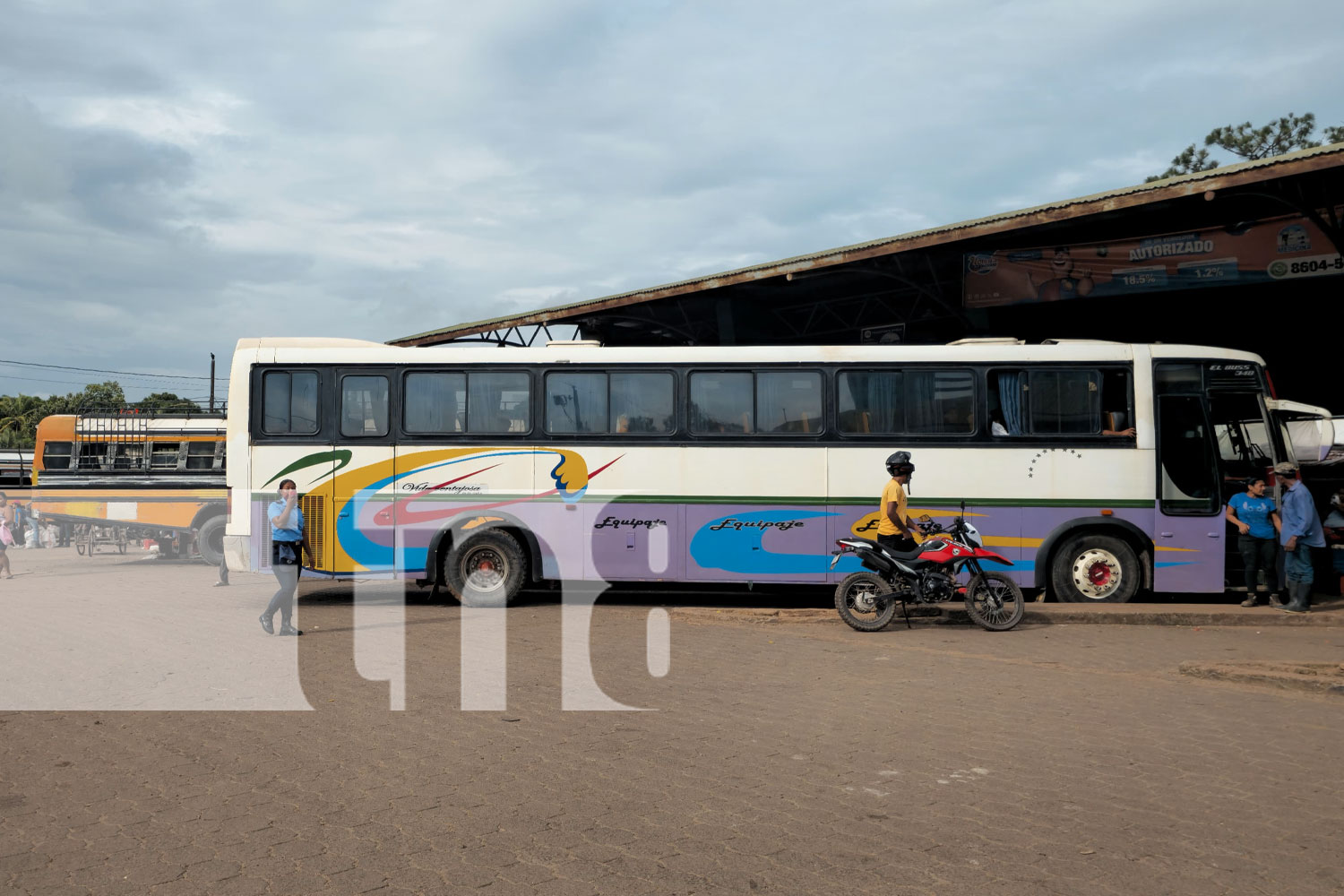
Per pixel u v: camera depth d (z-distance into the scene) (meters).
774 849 4.88
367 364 14.49
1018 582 13.48
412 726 7.32
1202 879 4.50
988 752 6.63
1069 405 13.62
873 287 25.17
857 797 5.67
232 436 14.55
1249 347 23.27
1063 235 20.08
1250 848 4.89
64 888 4.42
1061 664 9.82
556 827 5.20
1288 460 13.63
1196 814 5.39
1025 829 5.16
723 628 12.13
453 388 14.41
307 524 14.38
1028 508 13.52
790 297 26.34
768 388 14.01
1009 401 13.66
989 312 22.66
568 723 7.41
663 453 14.06
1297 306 22.42
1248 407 13.65
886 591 11.90
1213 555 13.38
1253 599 13.21
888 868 4.64
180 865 4.69
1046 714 7.70
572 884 4.46
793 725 7.36
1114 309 23.84
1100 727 7.30
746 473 13.93
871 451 13.78
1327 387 22.30
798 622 12.50
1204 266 18.66
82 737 7.00
